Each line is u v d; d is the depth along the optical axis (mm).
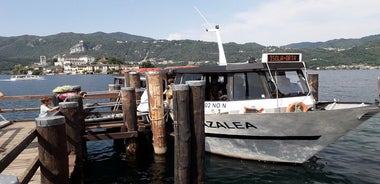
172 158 13078
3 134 11172
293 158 11703
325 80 68125
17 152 4891
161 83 12891
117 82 25656
